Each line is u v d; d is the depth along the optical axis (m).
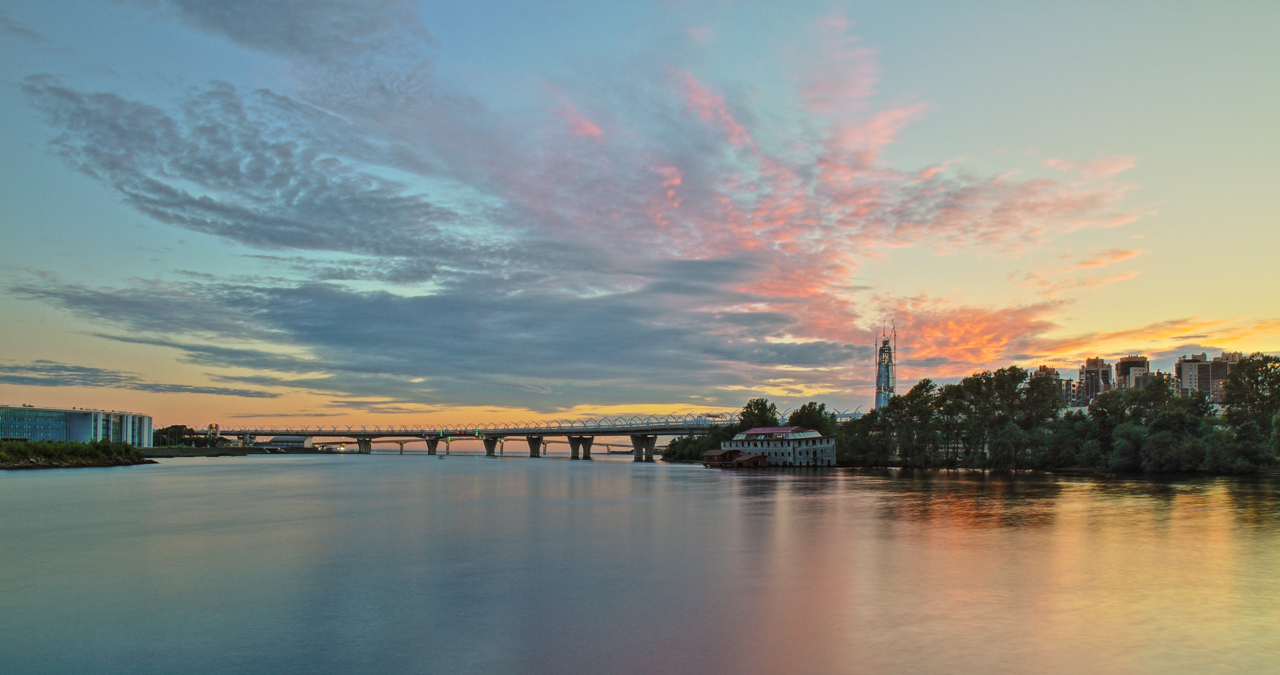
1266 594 45.84
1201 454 181.62
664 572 54.19
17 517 94.81
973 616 40.91
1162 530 75.38
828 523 83.94
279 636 38.94
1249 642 36.16
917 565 56.09
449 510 103.56
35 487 155.75
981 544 66.44
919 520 86.56
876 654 34.59
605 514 96.62
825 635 37.62
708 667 33.12
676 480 190.88
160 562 60.28
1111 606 42.97
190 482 176.12
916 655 34.41
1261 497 116.62
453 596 47.19
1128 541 67.75
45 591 49.72
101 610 44.53
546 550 65.06
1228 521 83.19
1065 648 35.31
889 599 45.03
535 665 33.84
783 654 34.75
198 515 97.25
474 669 33.47
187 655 36.12
